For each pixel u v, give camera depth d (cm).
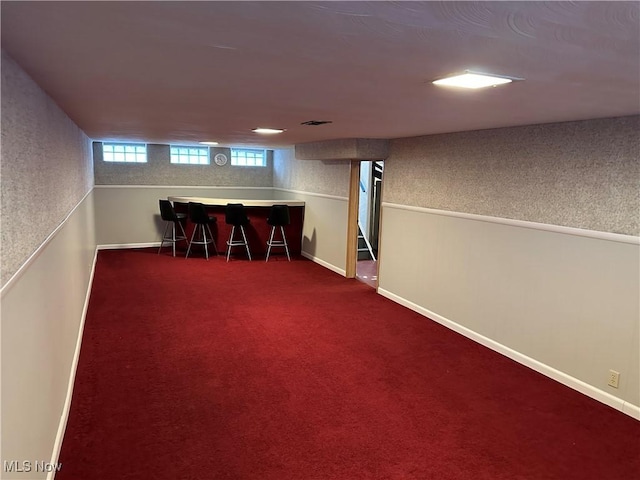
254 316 450
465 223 407
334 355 362
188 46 137
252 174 895
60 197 266
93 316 438
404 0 96
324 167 680
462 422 271
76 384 303
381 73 169
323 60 151
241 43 132
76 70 171
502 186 367
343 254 632
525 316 351
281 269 663
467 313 409
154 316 441
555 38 120
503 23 109
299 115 302
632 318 279
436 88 195
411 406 287
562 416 279
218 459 231
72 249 332
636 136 271
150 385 305
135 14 108
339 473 223
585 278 305
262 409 279
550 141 324
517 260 356
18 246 150
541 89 193
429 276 457
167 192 830
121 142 742
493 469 229
